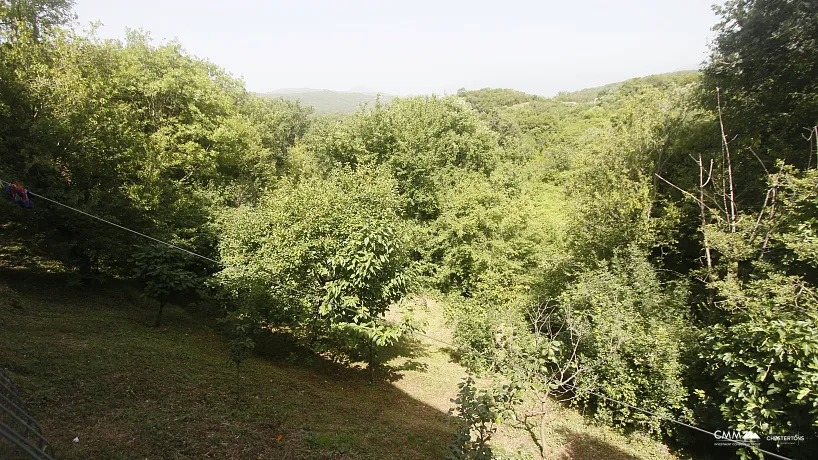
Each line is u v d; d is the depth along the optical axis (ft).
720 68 45.27
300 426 22.06
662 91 50.65
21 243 37.99
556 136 165.78
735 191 41.29
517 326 36.55
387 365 40.06
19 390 18.24
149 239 37.99
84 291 38.63
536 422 31.94
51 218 33.60
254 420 21.39
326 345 34.53
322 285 31.99
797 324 19.21
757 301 24.34
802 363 18.98
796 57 38.86
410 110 84.23
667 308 35.17
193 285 33.81
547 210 74.23
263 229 38.29
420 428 26.89
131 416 18.69
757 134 42.63
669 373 28.09
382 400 31.17
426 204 75.97
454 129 90.58
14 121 34.37
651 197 46.16
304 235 31.42
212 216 48.67
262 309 31.48
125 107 48.06
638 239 42.65
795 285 24.12
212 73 86.17
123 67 55.88
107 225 36.06
